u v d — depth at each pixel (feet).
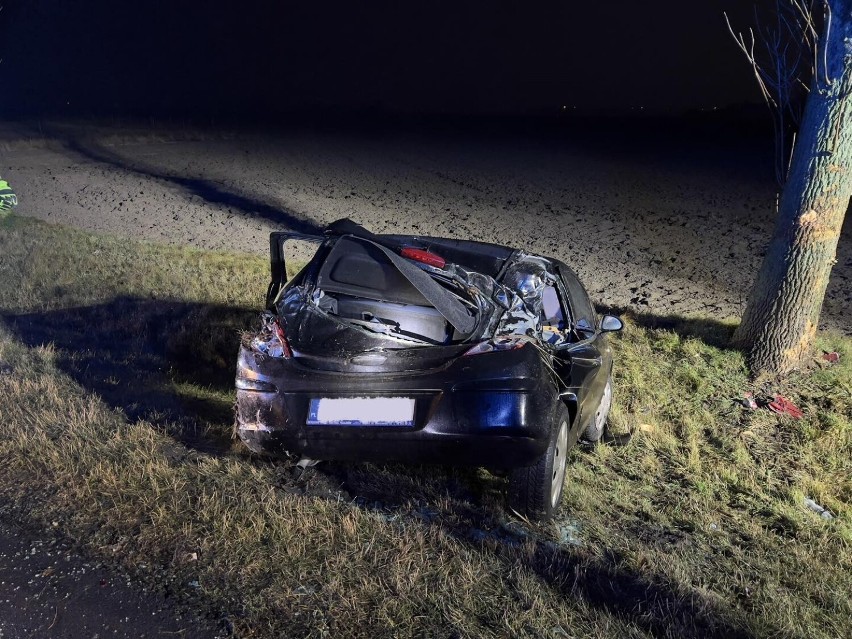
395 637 9.85
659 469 17.84
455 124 164.86
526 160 106.32
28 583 10.44
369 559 11.62
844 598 12.52
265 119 159.53
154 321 25.31
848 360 26.94
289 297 14.17
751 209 75.46
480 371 12.83
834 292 47.73
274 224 63.05
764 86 23.63
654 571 12.40
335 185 82.53
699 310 40.93
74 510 12.32
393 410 12.84
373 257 14.73
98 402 16.85
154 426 15.88
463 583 11.12
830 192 23.86
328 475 14.61
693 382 24.21
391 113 203.51
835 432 20.79
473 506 14.01
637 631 10.56
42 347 20.57
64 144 99.91
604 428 19.76
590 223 68.18
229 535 11.82
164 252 41.09
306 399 13.07
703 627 11.00
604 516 14.70
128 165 88.28
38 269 31.01
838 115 23.29
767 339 25.18
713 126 157.48
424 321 13.69
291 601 10.38
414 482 14.60
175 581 10.67
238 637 9.61
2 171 77.92
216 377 20.58
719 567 13.21
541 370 13.30
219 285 32.04
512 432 12.64
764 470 18.58
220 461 14.56
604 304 39.91
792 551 14.15
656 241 61.82
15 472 13.44
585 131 149.38
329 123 156.15
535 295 15.52
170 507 12.47
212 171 87.66
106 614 9.90
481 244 17.30
